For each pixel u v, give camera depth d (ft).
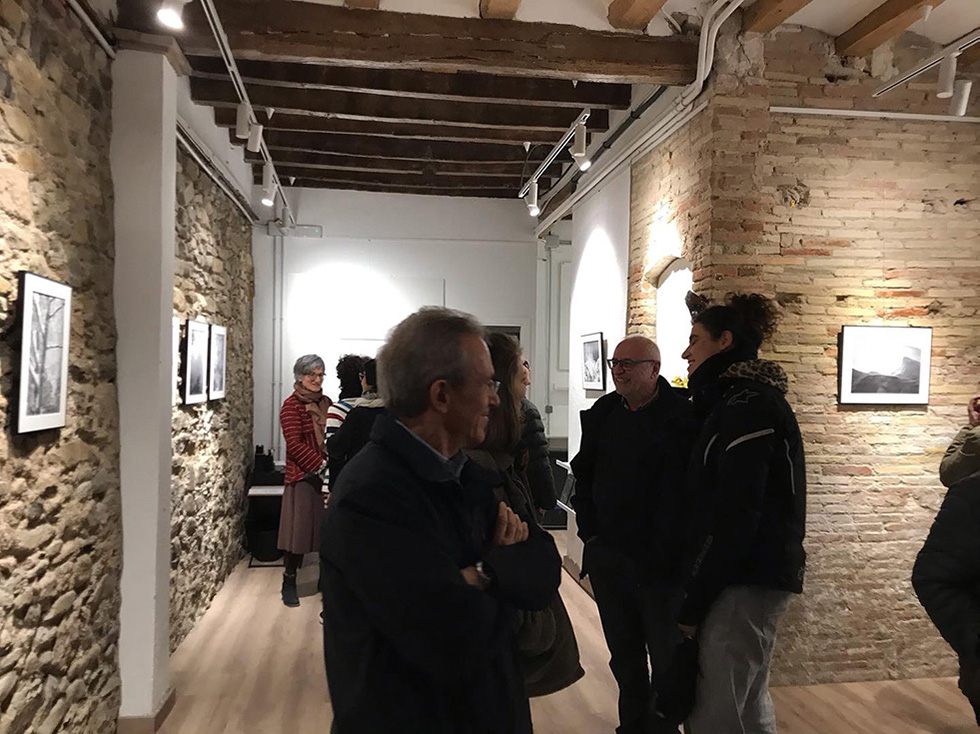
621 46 11.69
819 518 11.54
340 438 10.98
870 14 10.85
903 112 11.65
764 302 8.60
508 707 4.29
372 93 14.85
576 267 19.70
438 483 4.17
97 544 9.04
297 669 12.10
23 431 6.86
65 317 7.83
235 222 18.62
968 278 11.83
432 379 4.25
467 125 16.30
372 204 23.17
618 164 15.97
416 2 11.31
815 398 11.53
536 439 9.23
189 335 13.00
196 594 14.16
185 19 10.80
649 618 8.68
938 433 11.76
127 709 9.83
